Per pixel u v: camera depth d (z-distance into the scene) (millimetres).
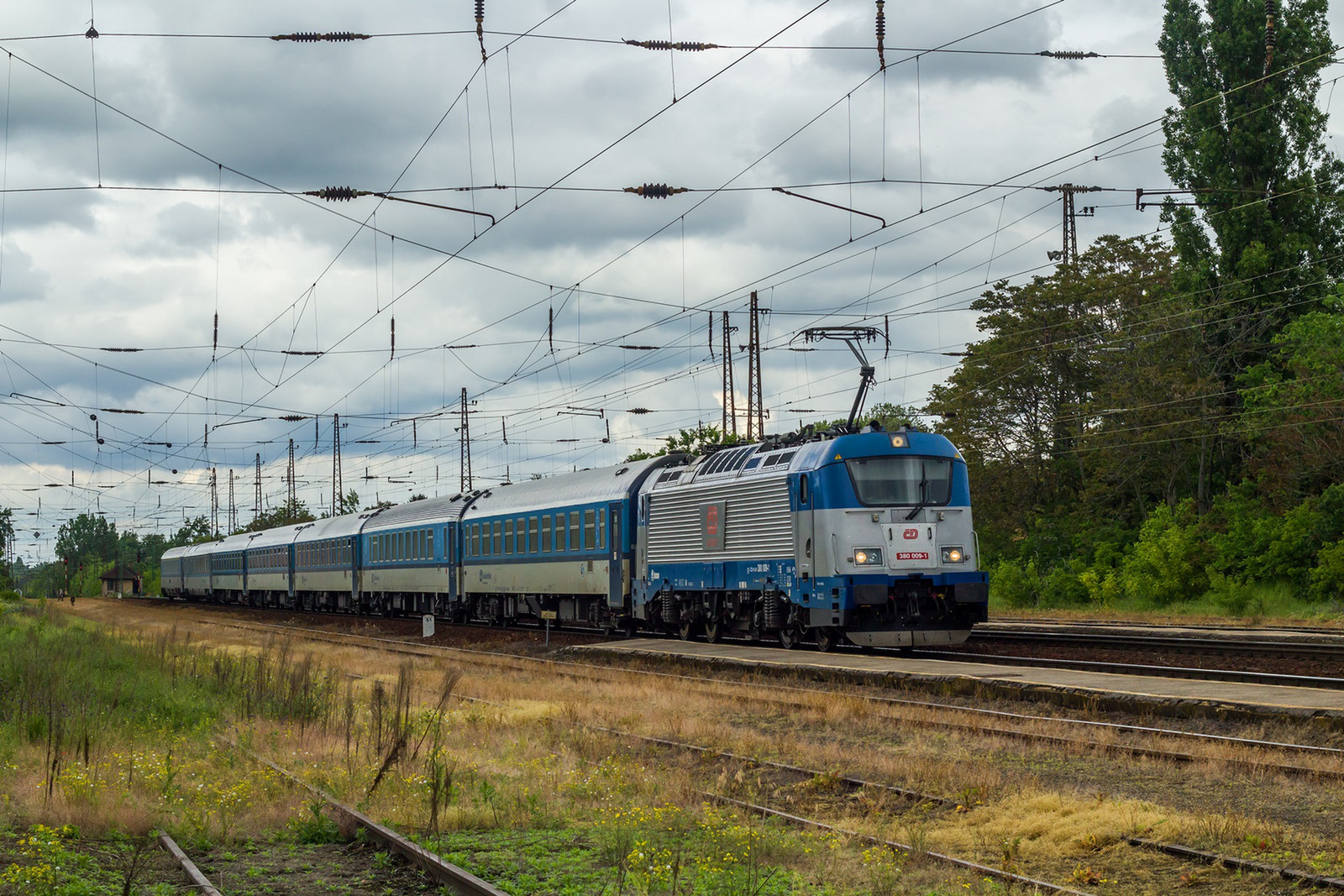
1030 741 14055
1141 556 46625
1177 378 48562
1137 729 14172
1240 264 47344
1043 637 27906
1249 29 46469
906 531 24062
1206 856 9055
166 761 13305
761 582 26438
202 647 31828
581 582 34719
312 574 60281
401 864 9688
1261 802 10828
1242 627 33406
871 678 19703
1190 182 49375
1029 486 56094
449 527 44000
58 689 18719
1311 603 40750
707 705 18516
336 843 10648
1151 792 11477
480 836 10742
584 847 10227
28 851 9414
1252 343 49250
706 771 13719
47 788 11914
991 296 57406
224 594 79375
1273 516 44031
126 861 9805
